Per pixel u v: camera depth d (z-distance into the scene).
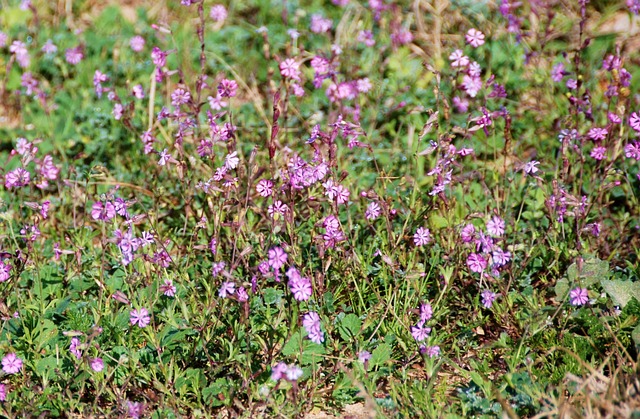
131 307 1.65
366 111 2.06
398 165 1.96
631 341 1.62
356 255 1.70
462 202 1.81
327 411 1.59
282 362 1.58
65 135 2.05
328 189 1.63
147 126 2.03
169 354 1.62
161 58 1.77
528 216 1.82
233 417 1.56
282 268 1.67
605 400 1.50
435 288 1.72
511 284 1.68
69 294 1.72
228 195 1.65
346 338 1.62
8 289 1.67
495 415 1.55
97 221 1.87
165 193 1.92
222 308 1.61
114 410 1.56
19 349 1.63
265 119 2.00
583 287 1.65
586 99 1.87
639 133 1.72
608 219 1.82
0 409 1.56
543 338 1.64
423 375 1.63
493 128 1.90
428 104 2.07
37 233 1.68
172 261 1.66
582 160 1.77
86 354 1.57
